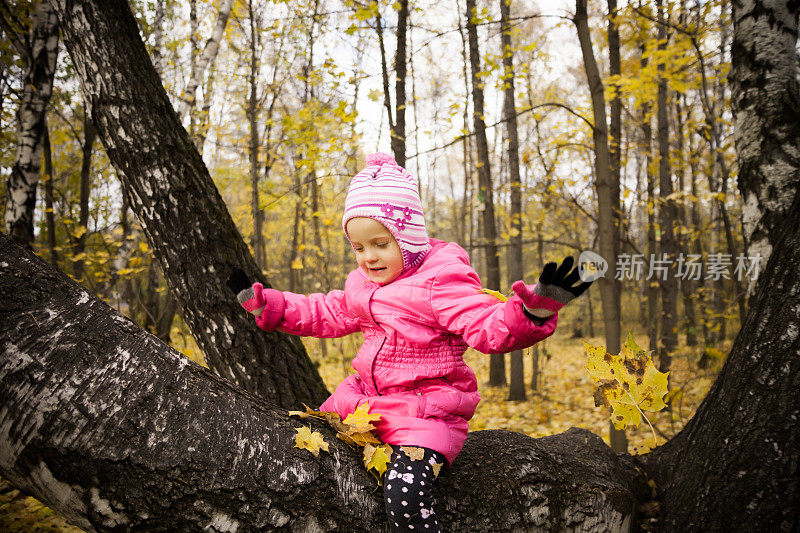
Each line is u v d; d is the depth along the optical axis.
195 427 1.25
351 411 1.66
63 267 6.89
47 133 6.29
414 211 1.66
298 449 1.39
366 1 4.39
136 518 1.15
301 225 10.54
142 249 5.54
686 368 8.26
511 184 6.88
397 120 4.82
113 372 1.22
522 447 1.80
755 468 1.67
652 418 2.12
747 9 2.43
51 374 1.15
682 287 10.05
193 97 6.34
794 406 1.62
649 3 5.41
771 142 2.34
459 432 1.56
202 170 2.45
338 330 1.81
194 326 2.41
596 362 1.79
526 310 1.27
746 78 2.44
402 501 1.33
